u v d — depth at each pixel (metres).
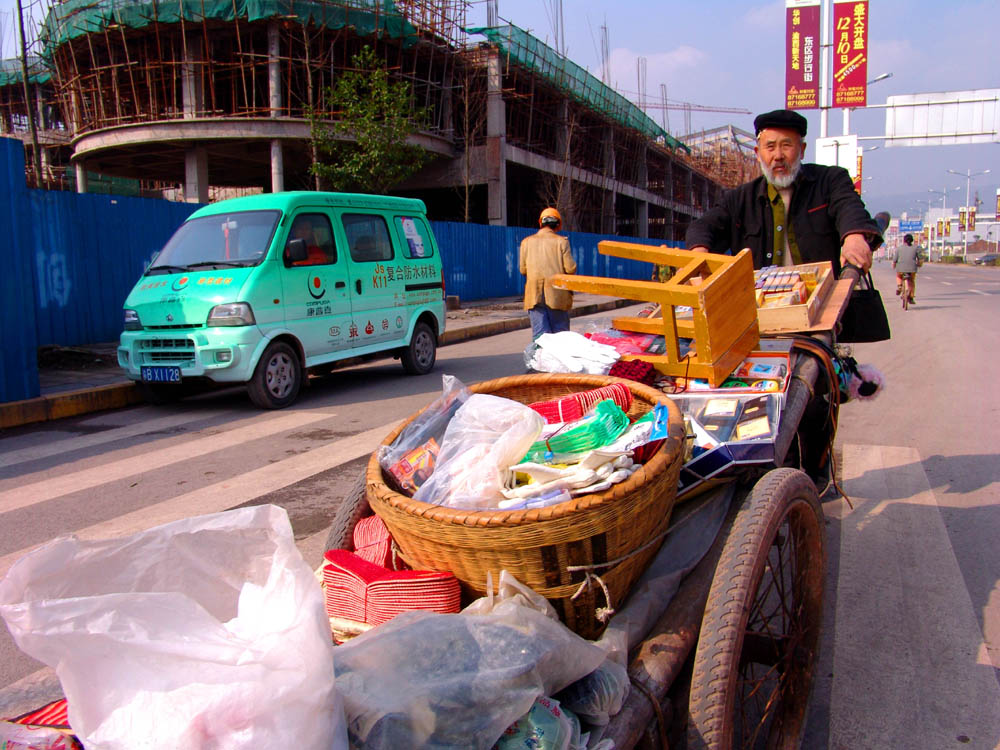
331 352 7.82
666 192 45.72
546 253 7.73
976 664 2.68
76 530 4.12
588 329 3.14
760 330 2.99
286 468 5.21
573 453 1.96
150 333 7.16
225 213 7.77
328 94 21.69
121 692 1.20
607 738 1.57
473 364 10.05
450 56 26.36
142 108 24.55
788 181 3.62
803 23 19.36
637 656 1.78
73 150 26.28
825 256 3.72
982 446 5.34
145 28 22.00
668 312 2.48
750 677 2.38
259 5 21.38
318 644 1.28
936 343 10.90
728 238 3.97
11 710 1.92
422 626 1.56
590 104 32.69
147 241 11.57
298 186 28.19
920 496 4.34
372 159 18.62
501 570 1.73
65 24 22.67
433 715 1.39
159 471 5.24
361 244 8.28
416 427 2.22
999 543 3.67
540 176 31.97
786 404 2.43
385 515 1.83
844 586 3.28
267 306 7.07
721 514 2.18
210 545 1.51
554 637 1.59
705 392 2.42
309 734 1.21
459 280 20.55
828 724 2.38
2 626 3.08
